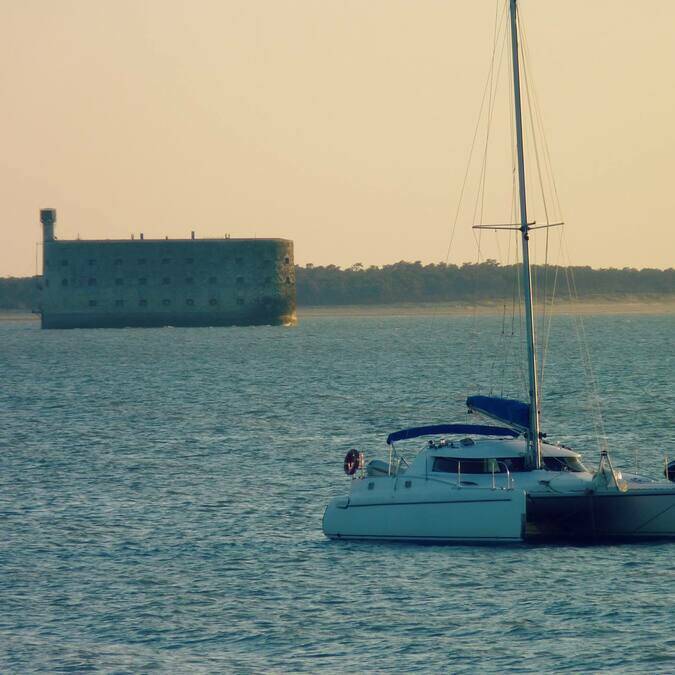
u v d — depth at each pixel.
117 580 115.50
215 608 106.38
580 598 106.06
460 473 127.75
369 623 101.25
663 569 114.38
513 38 137.75
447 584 111.38
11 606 107.56
